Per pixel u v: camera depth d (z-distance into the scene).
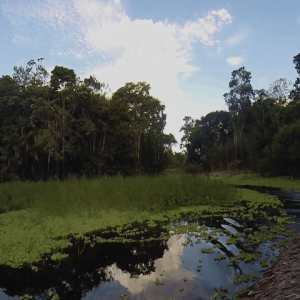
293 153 24.89
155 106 43.03
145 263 6.25
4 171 26.98
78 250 7.08
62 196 12.12
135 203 11.62
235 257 6.39
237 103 48.91
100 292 5.07
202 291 4.98
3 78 30.00
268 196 14.84
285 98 38.31
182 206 12.23
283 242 7.09
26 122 27.81
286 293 4.05
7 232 8.45
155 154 38.94
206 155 51.25
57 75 29.66
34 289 5.24
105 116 30.86
